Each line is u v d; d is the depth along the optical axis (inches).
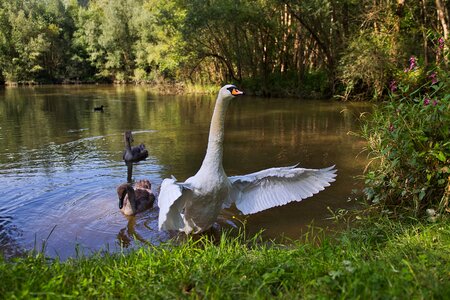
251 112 759.7
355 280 123.5
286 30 1131.3
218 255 159.3
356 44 842.2
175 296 125.4
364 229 202.2
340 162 366.0
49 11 2373.3
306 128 569.0
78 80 2325.3
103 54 2240.4
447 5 819.4
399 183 231.3
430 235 176.9
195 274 137.9
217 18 1106.7
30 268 147.5
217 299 122.7
